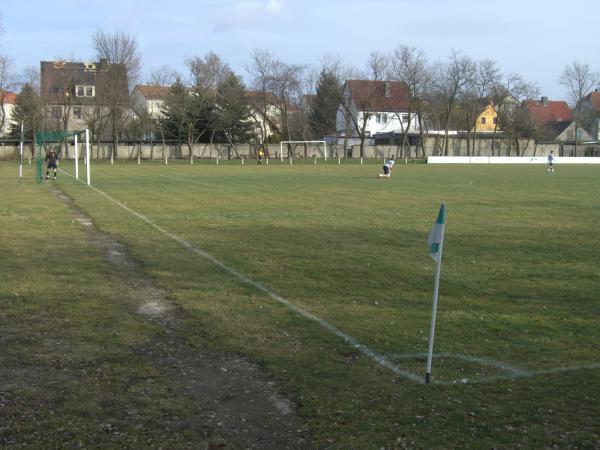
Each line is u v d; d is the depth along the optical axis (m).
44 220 17.38
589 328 7.59
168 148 79.81
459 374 6.01
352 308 8.37
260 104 85.88
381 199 24.80
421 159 81.38
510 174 46.91
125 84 72.25
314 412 5.12
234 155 82.88
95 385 5.66
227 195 26.16
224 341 6.90
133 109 74.56
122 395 5.44
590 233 15.80
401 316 8.02
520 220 18.34
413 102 83.94
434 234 5.98
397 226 16.80
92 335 7.09
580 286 9.89
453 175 44.91
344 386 5.67
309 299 8.81
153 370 6.04
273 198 24.88
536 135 95.50
